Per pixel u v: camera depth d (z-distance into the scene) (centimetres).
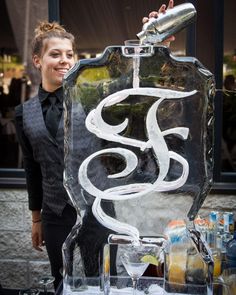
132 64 121
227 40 295
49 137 186
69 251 127
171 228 124
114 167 124
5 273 313
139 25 315
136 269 123
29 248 309
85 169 124
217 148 294
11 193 306
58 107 189
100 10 315
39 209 218
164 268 124
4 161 321
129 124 122
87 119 123
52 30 191
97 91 122
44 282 157
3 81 327
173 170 123
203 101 121
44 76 189
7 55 323
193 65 119
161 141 121
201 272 122
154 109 120
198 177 123
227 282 146
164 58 120
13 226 309
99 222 126
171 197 124
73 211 189
